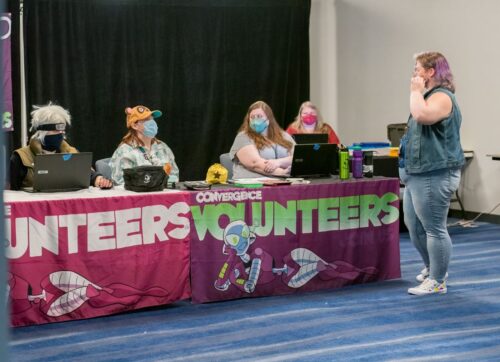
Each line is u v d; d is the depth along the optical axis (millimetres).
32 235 3158
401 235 5836
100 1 6422
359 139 7625
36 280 3191
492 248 5145
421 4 6824
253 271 3738
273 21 7207
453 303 3623
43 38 6199
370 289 3963
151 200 3412
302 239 3848
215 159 7078
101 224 3301
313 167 4109
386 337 3061
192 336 3105
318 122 5656
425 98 3596
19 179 3479
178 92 6859
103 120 6547
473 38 6371
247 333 3145
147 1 6621
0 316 425
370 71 7418
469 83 6457
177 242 3508
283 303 3668
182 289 3557
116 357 2824
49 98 6242
